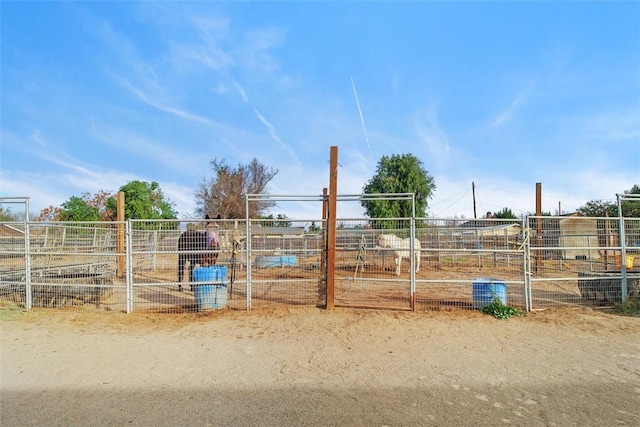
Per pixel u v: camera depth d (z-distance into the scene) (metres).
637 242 10.38
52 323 8.51
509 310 9.02
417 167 38.88
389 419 4.41
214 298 9.59
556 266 13.20
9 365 6.08
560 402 4.84
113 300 11.02
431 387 5.29
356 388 5.26
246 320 8.63
